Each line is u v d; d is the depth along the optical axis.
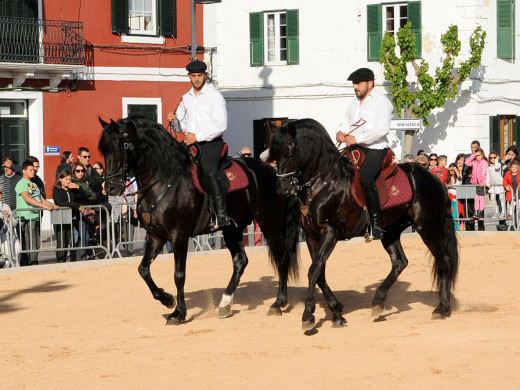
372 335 10.73
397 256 12.23
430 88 31.64
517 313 12.21
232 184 12.20
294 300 13.70
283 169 10.81
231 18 37.91
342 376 8.70
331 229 11.09
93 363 9.66
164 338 10.96
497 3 34.75
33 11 27.31
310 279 10.97
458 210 23.11
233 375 8.88
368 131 11.33
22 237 17.78
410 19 34.09
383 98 11.43
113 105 28.97
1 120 27.05
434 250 12.20
